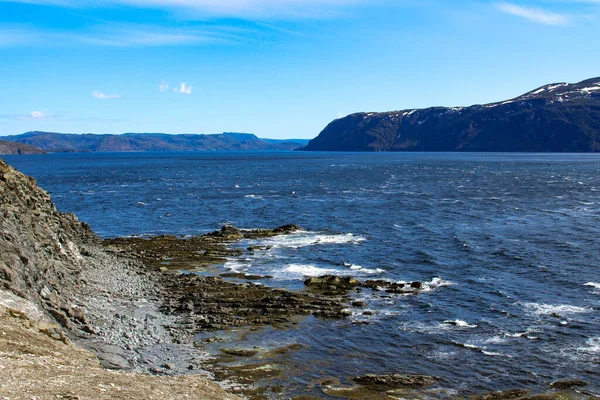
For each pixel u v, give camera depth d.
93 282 39.09
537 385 24.88
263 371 26.08
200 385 20.47
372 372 26.28
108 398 16.41
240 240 60.25
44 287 30.08
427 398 23.62
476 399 23.50
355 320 33.44
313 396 23.56
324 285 41.34
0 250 28.19
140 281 41.69
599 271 44.81
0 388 15.69
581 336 30.62
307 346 29.34
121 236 65.56
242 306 35.78
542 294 38.78
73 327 28.81
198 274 44.94
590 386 24.69
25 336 21.84
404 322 33.22
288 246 56.72
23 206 37.31
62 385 16.94
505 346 29.41
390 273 45.47
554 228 66.12
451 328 32.22
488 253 52.38
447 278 43.50
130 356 26.92
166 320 32.88
